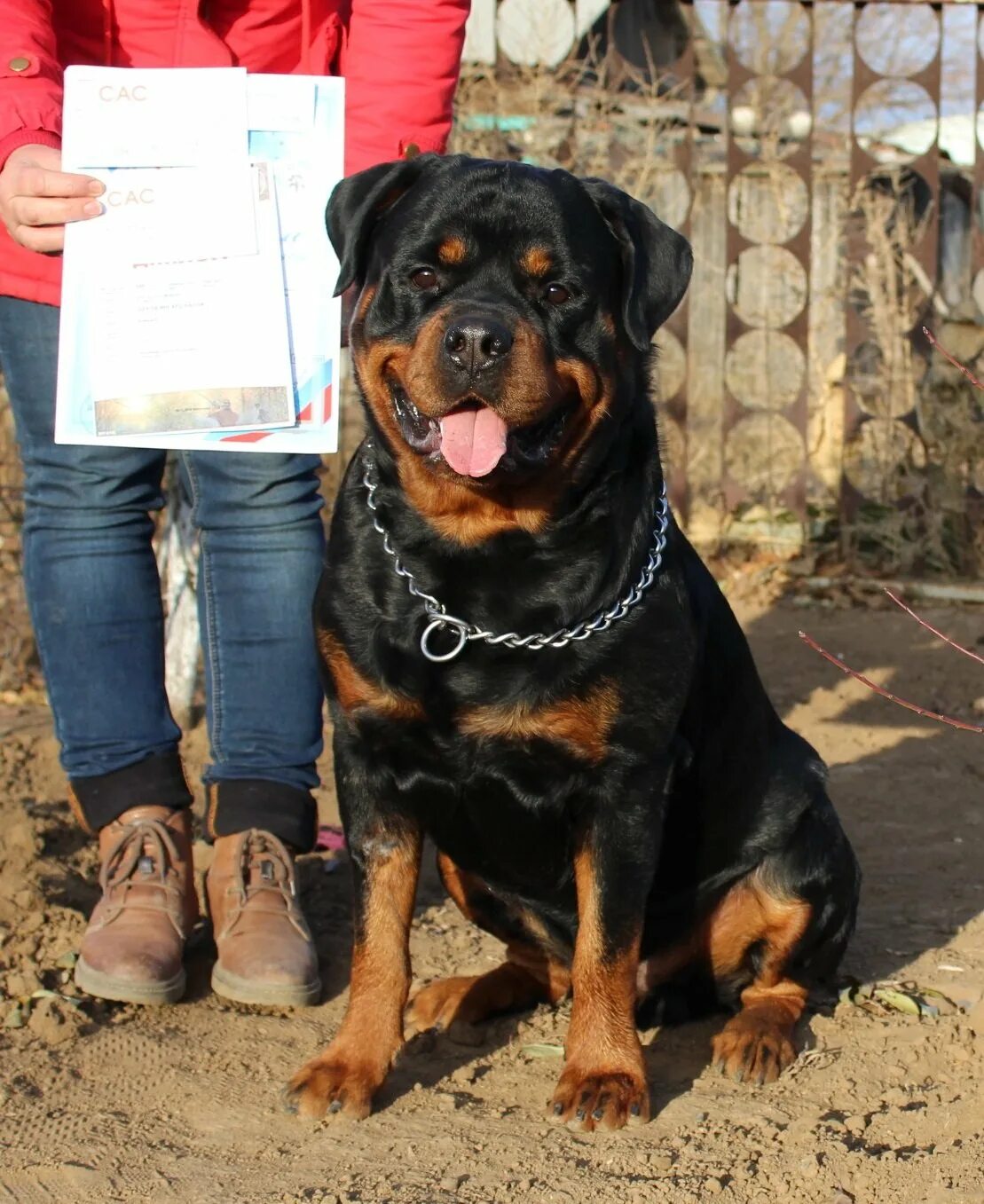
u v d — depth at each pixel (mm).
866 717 5727
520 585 2840
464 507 2826
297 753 3619
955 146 9062
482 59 7969
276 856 3516
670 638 2912
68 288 3215
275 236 3271
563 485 2836
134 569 3562
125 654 3537
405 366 2891
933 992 3436
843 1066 3047
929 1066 3041
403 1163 2641
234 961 3350
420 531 2883
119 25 3506
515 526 2822
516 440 2793
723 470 7871
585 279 2922
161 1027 3250
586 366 2898
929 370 7957
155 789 3525
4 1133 2754
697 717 3145
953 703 5887
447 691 2867
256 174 3258
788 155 7664
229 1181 2586
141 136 3219
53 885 3932
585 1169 2605
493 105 7574
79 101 3201
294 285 3307
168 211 3232
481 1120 2824
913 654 6504
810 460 8430
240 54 3604
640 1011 3436
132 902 3406
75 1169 2605
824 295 8312
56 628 3520
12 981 3361
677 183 8445
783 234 8523
